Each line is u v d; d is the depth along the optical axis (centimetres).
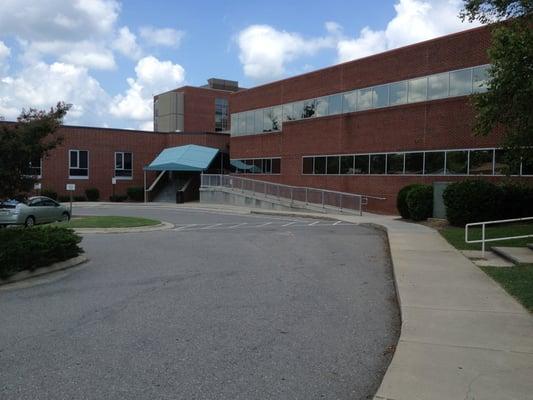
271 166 3700
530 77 1098
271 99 3709
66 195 4328
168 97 7238
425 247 1295
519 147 1316
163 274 995
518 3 1243
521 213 1833
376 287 875
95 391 441
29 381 463
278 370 491
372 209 2827
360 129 2922
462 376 454
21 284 899
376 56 2828
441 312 672
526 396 413
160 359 520
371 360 521
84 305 748
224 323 650
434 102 2486
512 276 892
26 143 1057
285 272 1013
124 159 4647
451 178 2400
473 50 2325
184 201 4228
